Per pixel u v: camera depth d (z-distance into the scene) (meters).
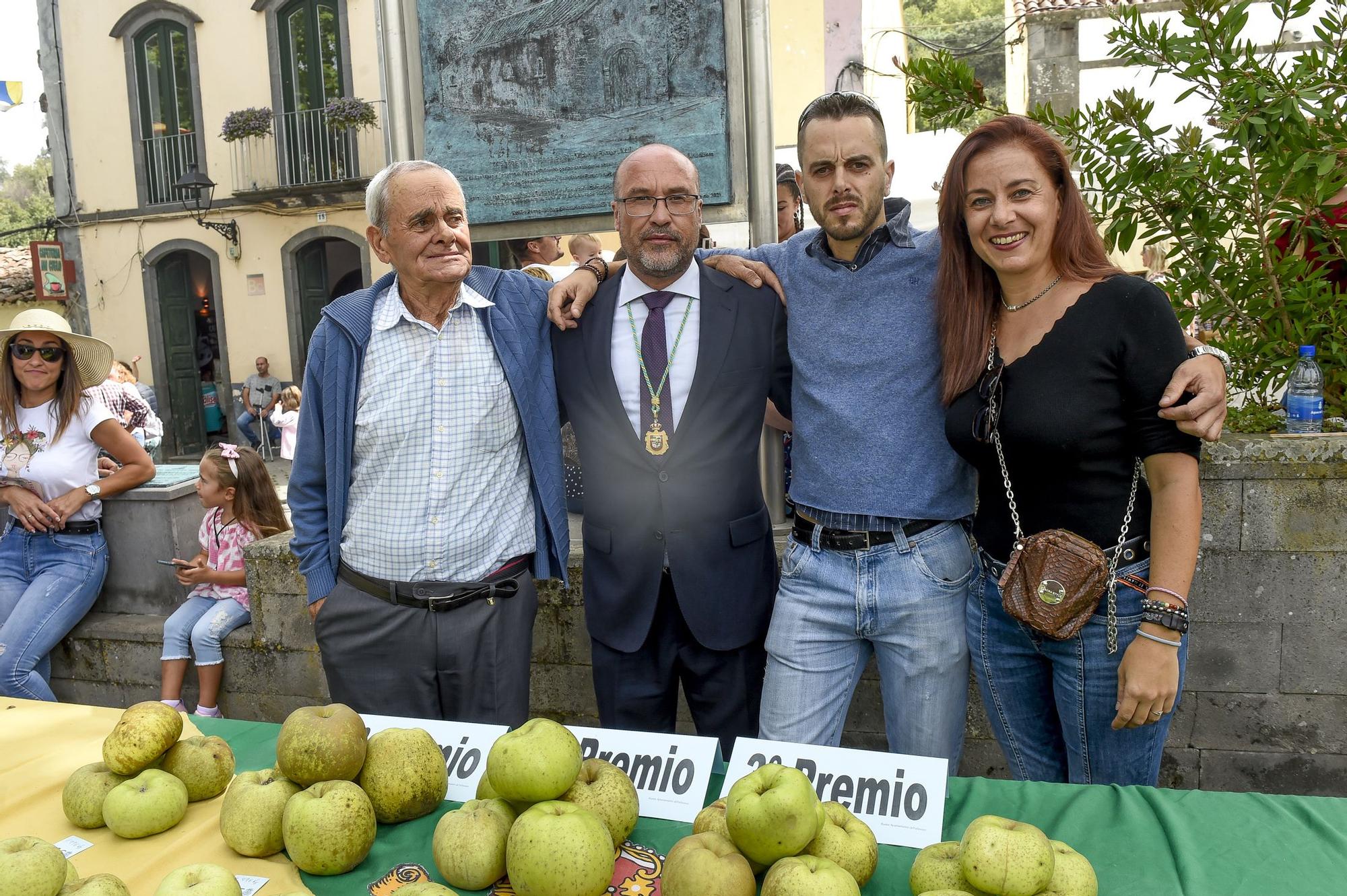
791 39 10.97
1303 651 2.83
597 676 2.47
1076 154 3.21
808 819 1.26
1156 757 1.96
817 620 2.22
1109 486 1.89
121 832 1.52
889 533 2.14
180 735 1.69
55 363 3.91
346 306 2.44
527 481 2.52
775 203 3.20
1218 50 2.96
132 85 14.48
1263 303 3.08
